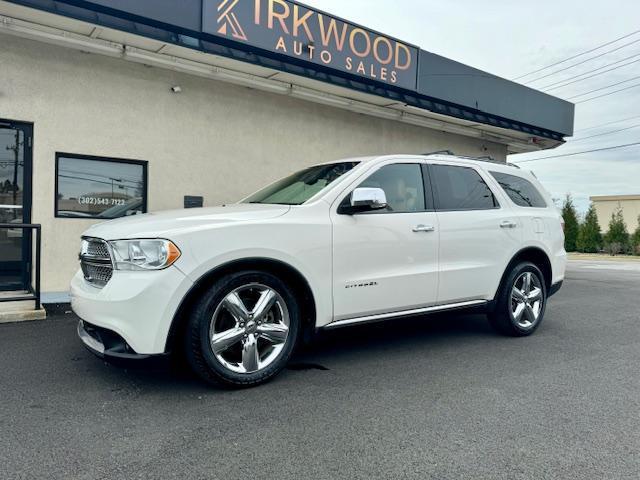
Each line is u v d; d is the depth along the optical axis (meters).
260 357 3.82
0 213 6.82
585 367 4.38
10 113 6.72
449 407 3.42
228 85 8.57
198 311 3.45
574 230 31.89
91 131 7.30
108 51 7.05
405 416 3.26
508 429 3.09
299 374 4.07
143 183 7.86
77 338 5.02
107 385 3.74
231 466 2.60
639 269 15.98
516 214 5.38
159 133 7.89
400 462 2.67
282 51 7.96
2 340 4.92
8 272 6.92
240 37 7.49
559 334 5.66
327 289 3.99
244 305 3.69
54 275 7.13
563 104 13.71
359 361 4.46
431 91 10.38
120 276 3.40
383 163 4.59
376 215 4.31
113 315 3.34
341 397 3.57
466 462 2.68
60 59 7.02
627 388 3.86
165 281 3.33
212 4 7.19
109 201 7.59
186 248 3.42
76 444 2.82
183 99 8.10
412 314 4.52
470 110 11.34
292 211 3.95
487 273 5.02
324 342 5.14
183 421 3.13
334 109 10.08
